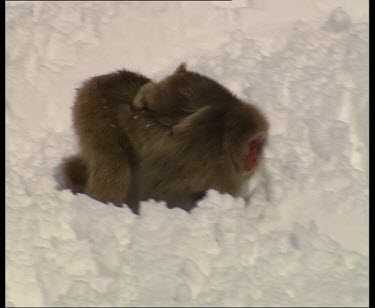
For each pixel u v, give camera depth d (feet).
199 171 46.06
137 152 47.44
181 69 48.26
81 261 39.06
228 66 60.95
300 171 47.16
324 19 64.95
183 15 71.87
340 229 42.83
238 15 69.62
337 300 35.96
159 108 45.96
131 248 40.34
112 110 47.52
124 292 36.91
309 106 53.06
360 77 54.19
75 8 74.69
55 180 50.08
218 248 40.04
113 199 47.62
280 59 59.47
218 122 45.88
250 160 46.55
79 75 65.26
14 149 55.26
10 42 69.05
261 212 44.93
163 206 43.93
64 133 56.49
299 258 39.01
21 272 38.86
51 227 42.24
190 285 37.50
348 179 45.44
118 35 69.87
